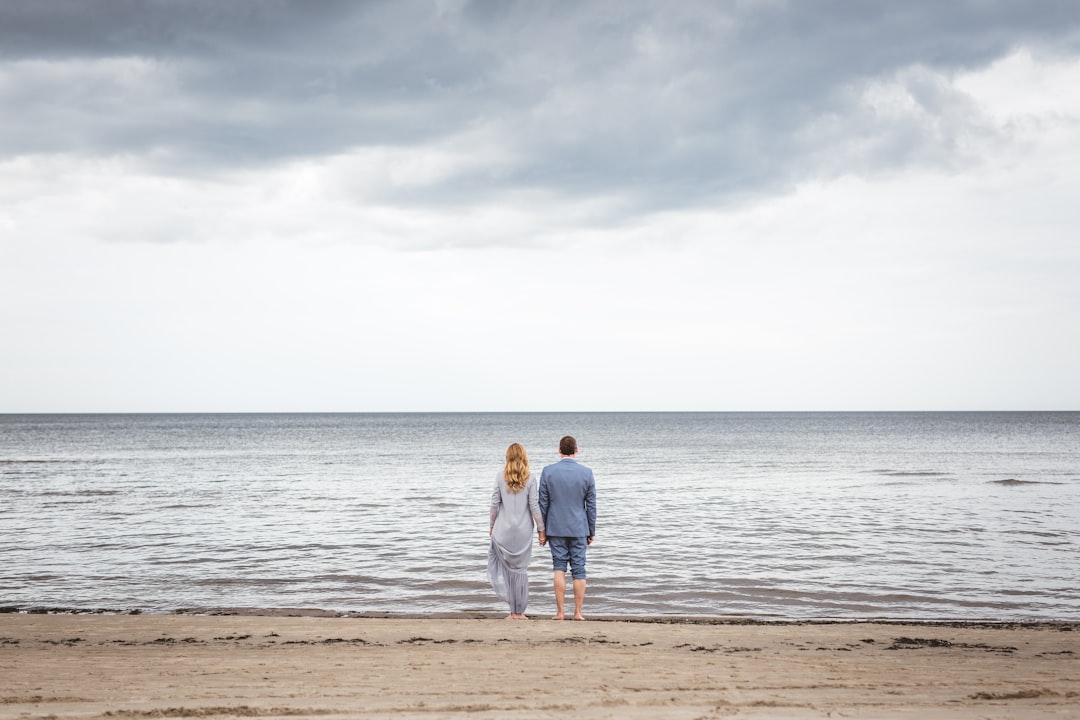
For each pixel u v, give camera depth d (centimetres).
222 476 3641
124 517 2117
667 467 4156
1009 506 2345
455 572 1355
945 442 7350
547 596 1170
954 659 682
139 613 1037
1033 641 804
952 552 1545
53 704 479
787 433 10256
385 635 791
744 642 766
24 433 10444
